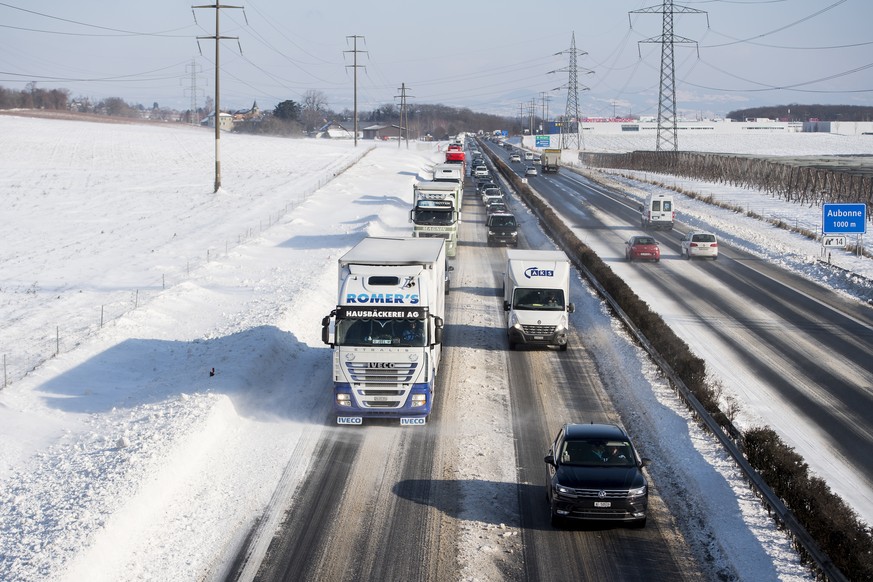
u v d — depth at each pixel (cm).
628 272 8875
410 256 4725
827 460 3850
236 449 3944
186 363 5228
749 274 8825
